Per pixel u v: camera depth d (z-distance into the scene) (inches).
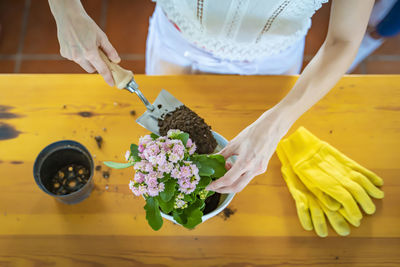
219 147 33.4
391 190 35.8
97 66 32.1
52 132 37.7
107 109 38.7
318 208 34.6
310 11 35.0
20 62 70.5
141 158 28.4
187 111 33.0
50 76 39.8
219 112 38.6
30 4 75.2
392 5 46.8
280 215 35.0
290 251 33.8
